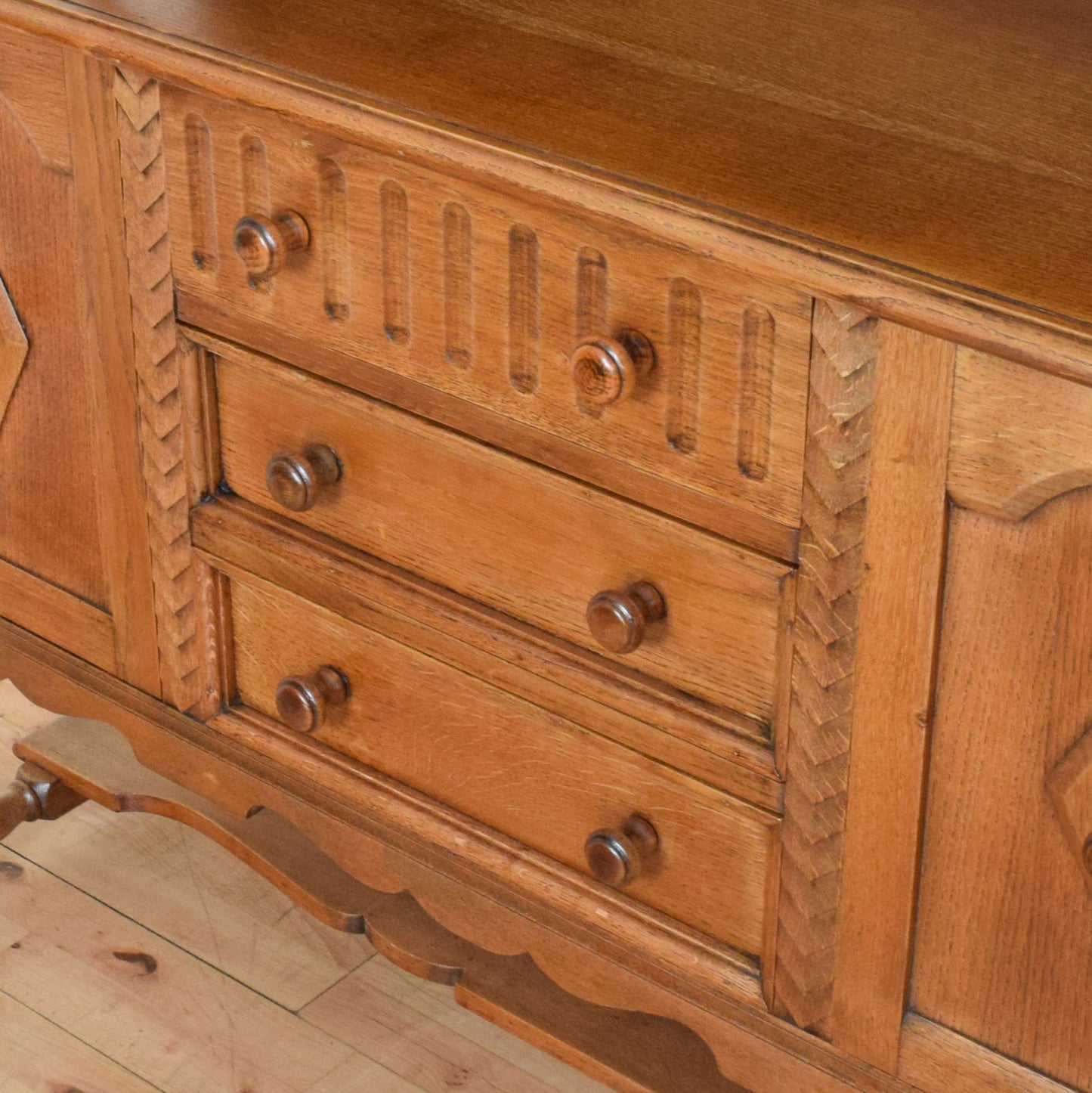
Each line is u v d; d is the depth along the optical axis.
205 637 1.44
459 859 1.35
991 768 1.04
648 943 1.26
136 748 1.56
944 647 1.03
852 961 1.15
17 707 2.04
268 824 1.60
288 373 1.27
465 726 1.31
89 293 1.37
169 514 1.41
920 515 0.99
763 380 1.03
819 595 1.06
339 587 1.33
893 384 0.97
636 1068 1.38
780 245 0.95
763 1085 1.24
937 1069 1.14
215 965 1.71
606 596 1.15
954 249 0.95
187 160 1.25
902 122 1.10
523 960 1.47
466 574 1.26
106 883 1.80
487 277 1.12
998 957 1.09
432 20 1.23
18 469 1.52
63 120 1.31
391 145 1.09
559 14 1.25
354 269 1.20
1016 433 0.94
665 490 1.11
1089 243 0.96
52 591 1.55
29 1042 1.62
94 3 1.24
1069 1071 1.09
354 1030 1.65
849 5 1.28
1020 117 1.11
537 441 1.16
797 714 1.11
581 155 1.04
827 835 1.13
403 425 1.22
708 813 1.20
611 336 1.07
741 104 1.12
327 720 1.41
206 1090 1.58
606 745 1.22
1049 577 0.97
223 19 1.22
